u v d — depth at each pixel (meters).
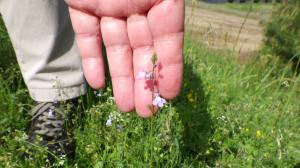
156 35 0.17
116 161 0.22
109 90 0.27
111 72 0.18
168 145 0.23
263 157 0.25
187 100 0.31
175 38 0.17
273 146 0.26
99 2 0.17
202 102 0.31
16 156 0.22
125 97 0.18
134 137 0.24
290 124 0.34
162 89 0.17
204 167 0.24
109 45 0.18
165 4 0.17
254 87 0.42
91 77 0.19
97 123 0.25
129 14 0.17
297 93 0.41
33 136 0.23
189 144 0.26
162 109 0.26
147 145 0.22
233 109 0.32
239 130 0.29
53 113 0.24
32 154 0.22
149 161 0.22
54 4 0.22
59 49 0.23
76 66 0.24
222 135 0.27
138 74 0.17
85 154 0.23
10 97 0.26
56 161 0.22
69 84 0.24
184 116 0.27
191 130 0.27
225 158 0.25
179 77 0.17
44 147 0.22
